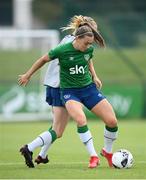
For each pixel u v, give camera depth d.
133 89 73.56
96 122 69.81
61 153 41.09
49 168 32.12
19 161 36.31
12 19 105.38
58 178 28.53
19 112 71.44
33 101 71.69
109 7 87.19
